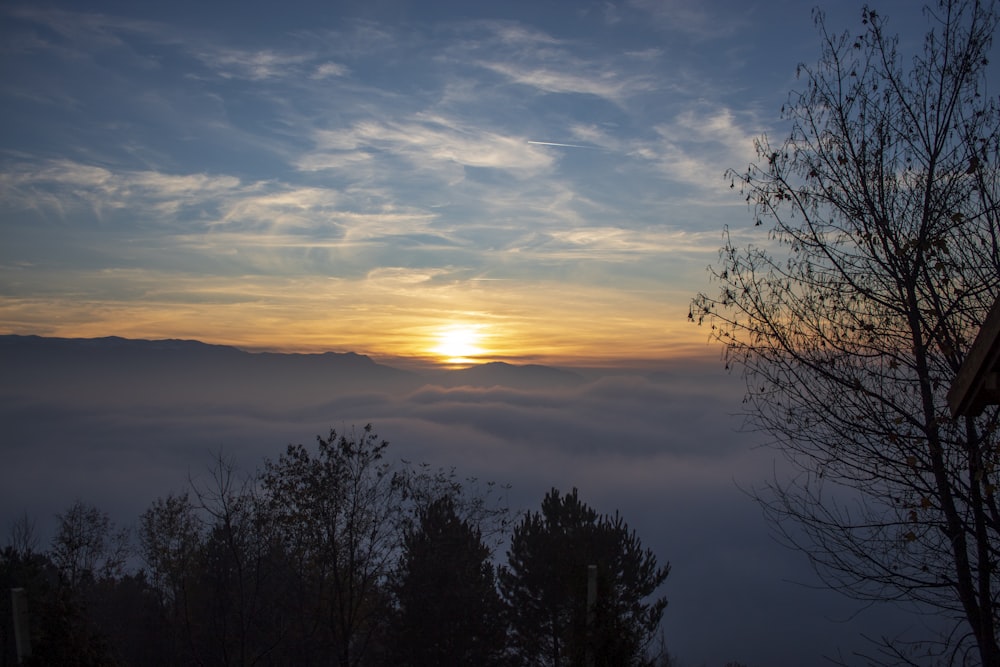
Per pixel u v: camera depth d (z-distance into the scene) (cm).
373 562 2023
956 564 800
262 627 2138
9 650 1449
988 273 847
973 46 858
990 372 574
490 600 2288
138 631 2494
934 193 872
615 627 1300
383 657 2244
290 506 1958
